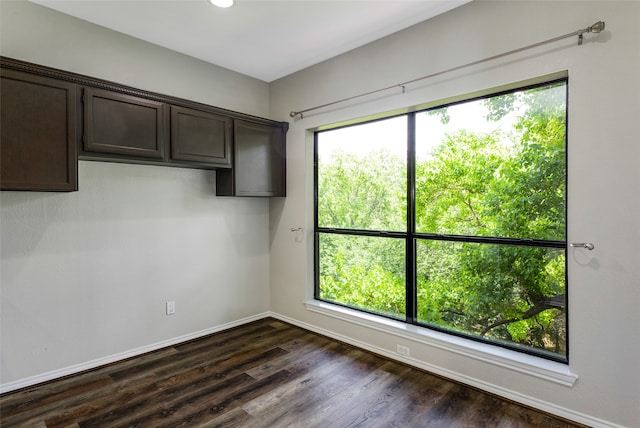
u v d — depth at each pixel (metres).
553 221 2.12
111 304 2.69
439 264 2.66
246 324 3.64
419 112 2.75
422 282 2.75
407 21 2.55
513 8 2.11
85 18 2.52
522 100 2.23
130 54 2.78
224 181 3.21
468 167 2.48
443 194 2.62
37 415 2.02
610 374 1.82
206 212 3.29
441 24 2.44
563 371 1.98
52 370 2.41
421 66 2.55
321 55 3.13
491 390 2.26
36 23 2.33
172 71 3.04
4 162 1.92
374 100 2.84
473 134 2.45
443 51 2.43
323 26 2.62
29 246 2.31
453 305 2.59
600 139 1.83
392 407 2.12
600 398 1.85
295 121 3.52
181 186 3.10
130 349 2.80
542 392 2.05
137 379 2.45
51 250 2.40
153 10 2.41
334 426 1.94
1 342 2.22
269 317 3.86
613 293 1.81
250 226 3.67
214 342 3.14
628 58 1.74
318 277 3.56
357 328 3.04
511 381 2.18
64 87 2.12
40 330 2.36
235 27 2.65
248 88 3.63
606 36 1.80
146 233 2.88
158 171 2.95
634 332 1.75
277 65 3.36
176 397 2.23
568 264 1.95
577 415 1.93
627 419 1.78
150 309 2.91
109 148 2.31
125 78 2.76
